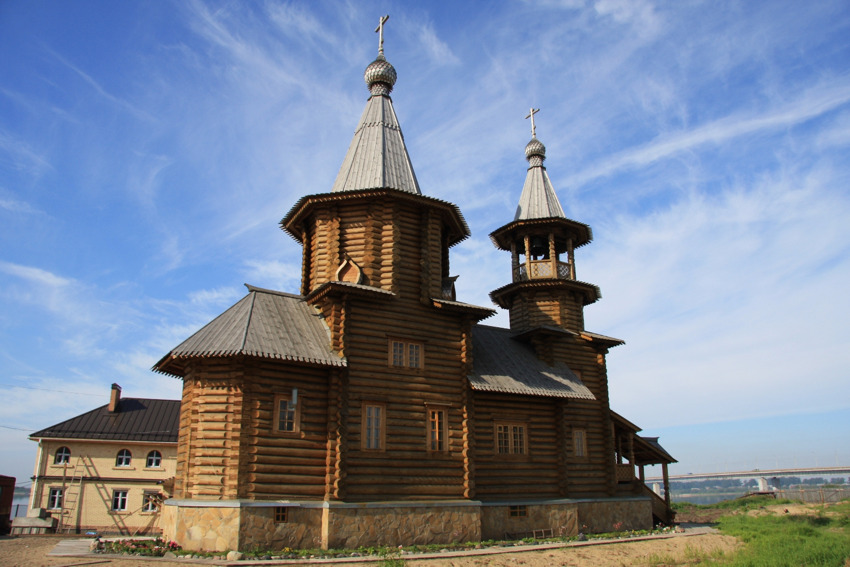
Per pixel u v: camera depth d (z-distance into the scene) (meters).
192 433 20.84
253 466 20.16
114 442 40.44
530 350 31.16
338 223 25.19
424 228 25.78
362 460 21.92
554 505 26.78
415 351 24.44
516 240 34.88
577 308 33.16
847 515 36.75
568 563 20.22
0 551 21.19
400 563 17.61
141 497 39.91
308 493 20.94
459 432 24.45
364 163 27.59
